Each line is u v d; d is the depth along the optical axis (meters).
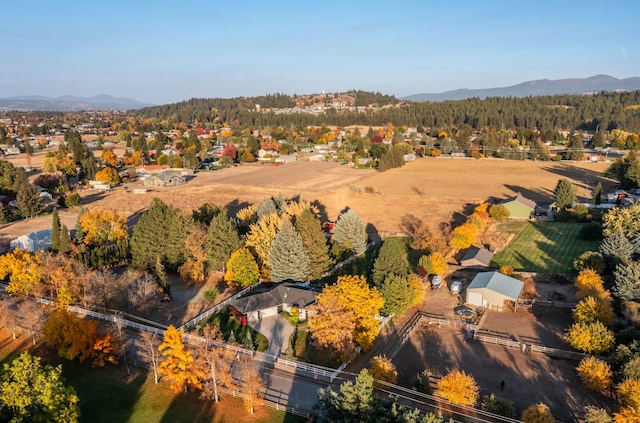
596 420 36.88
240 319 59.84
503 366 49.03
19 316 61.19
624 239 69.81
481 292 63.38
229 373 47.75
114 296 63.03
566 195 111.00
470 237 86.56
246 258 70.88
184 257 77.75
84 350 49.50
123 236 88.44
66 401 37.62
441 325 58.72
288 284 67.81
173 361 44.00
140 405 43.38
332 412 37.66
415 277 64.06
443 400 42.25
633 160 133.62
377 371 44.75
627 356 44.50
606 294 58.84
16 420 35.03
